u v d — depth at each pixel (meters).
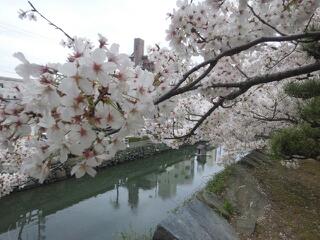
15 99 1.15
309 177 10.58
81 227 10.42
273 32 2.58
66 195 14.38
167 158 25.08
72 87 1.02
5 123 1.16
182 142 5.79
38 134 1.22
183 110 5.13
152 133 5.51
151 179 18.23
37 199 12.99
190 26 2.44
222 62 3.86
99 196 14.45
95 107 1.11
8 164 2.31
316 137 5.48
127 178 18.38
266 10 2.40
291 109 7.52
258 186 9.65
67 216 11.56
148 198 14.00
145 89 1.22
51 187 13.66
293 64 5.82
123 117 1.17
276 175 10.95
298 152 5.40
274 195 8.73
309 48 4.52
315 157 5.45
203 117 3.12
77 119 1.10
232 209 7.79
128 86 1.17
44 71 1.08
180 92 2.20
